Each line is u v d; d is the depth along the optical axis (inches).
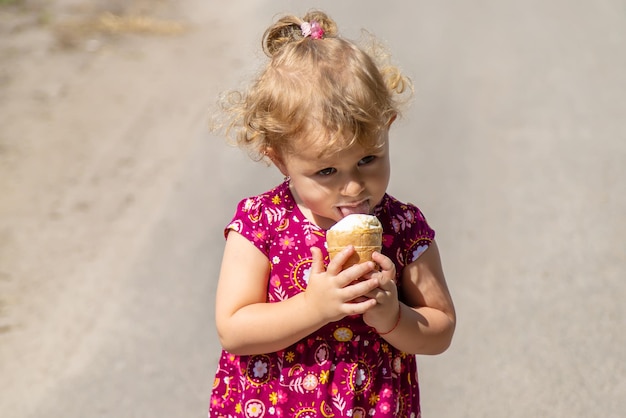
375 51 132.5
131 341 240.8
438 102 421.1
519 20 553.3
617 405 201.2
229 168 360.2
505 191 322.3
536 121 393.1
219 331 119.7
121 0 617.9
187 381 221.6
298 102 110.8
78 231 310.7
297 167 114.3
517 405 203.5
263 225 123.0
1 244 301.6
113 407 211.5
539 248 277.9
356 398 119.8
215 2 623.5
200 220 315.0
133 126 408.5
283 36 126.6
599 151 356.5
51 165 367.6
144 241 300.4
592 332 230.8
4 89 452.8
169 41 537.6
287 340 114.9
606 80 442.3
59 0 605.9
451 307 126.4
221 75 470.9
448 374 217.3
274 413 120.6
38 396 217.5
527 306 244.7
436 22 548.4
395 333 116.0
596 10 572.4
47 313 257.8
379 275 110.9
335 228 111.9
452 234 289.7
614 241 280.5
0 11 574.6
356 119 109.8
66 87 457.7
